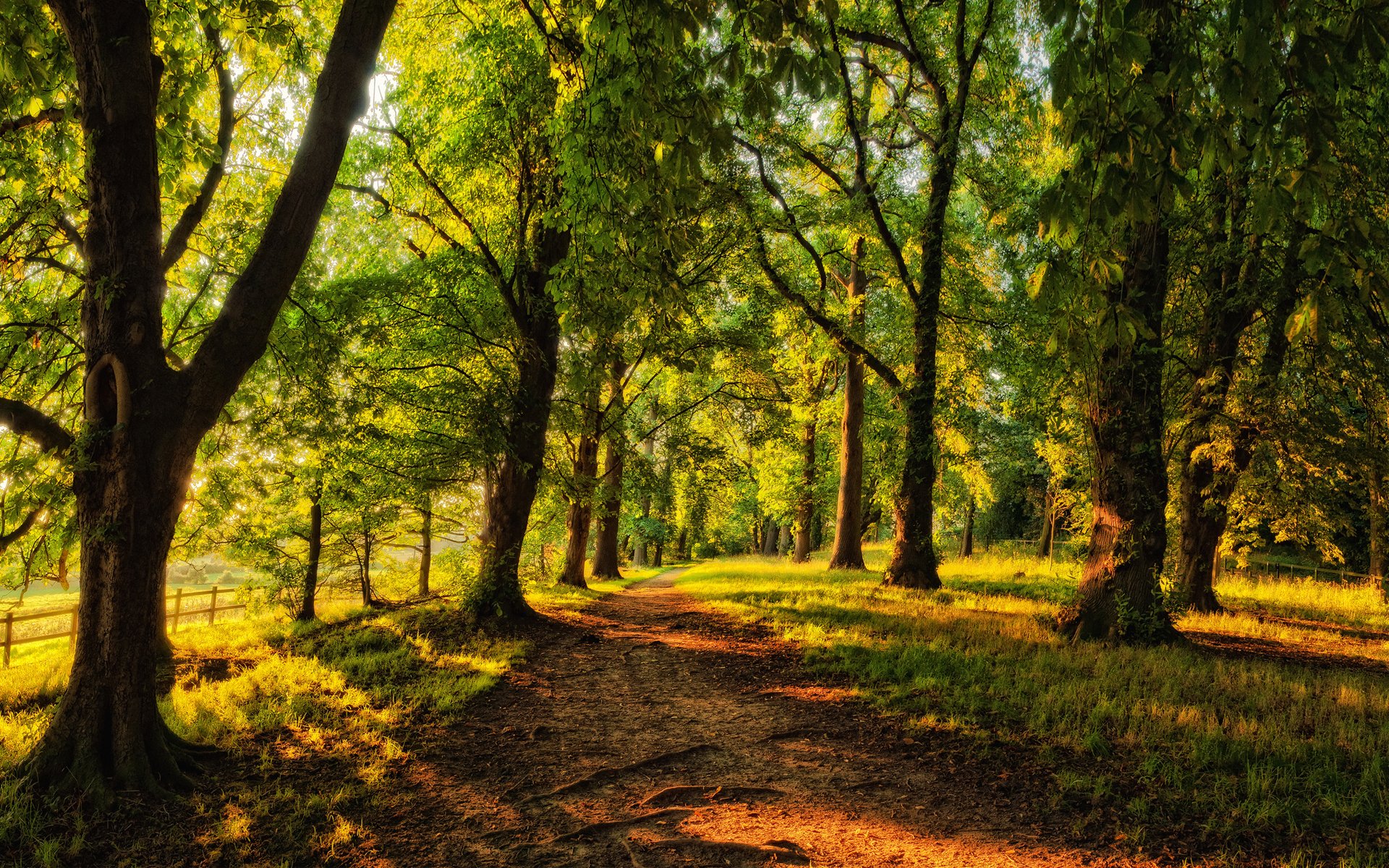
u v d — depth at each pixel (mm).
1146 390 10648
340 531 15117
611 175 5164
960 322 18859
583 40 6047
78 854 4273
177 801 5031
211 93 10539
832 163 18984
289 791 5238
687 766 6133
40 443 6949
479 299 13148
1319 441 12805
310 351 9125
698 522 42125
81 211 9062
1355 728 5992
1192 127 2652
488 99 11688
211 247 11047
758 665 9828
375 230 15453
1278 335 12484
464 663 9453
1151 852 4414
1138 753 5844
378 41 5957
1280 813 4691
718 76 3809
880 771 5969
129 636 5234
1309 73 2367
